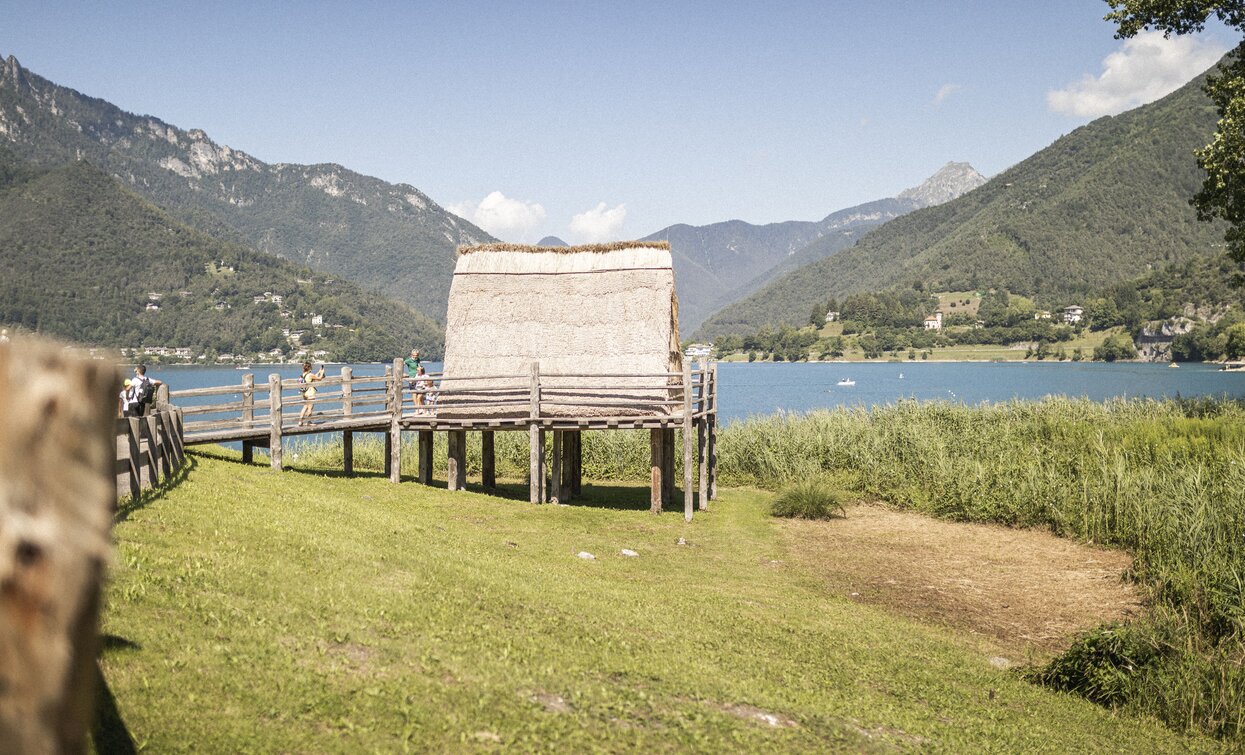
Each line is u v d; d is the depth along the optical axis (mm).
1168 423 29500
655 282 26594
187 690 6957
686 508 23141
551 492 25281
